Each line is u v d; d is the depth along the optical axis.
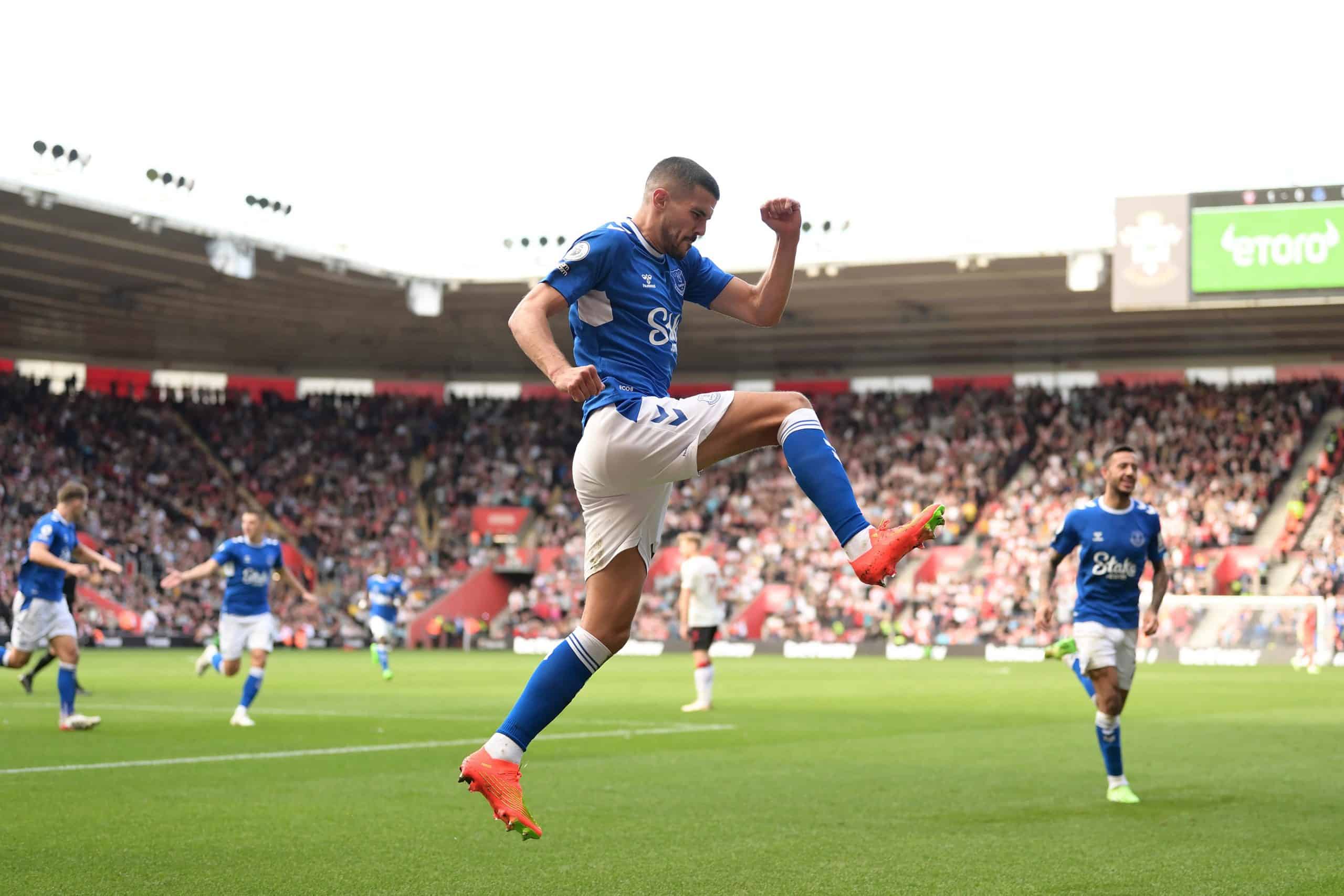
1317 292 28.88
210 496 45.47
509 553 46.12
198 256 34.38
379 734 13.96
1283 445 42.28
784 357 48.28
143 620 40.84
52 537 13.84
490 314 41.91
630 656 40.16
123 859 6.80
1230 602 35.72
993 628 39.38
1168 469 42.66
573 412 49.66
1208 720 16.48
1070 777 10.50
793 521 44.72
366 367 51.09
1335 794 9.48
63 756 11.62
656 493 4.97
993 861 6.81
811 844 7.36
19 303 39.59
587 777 10.38
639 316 4.91
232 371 50.16
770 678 26.95
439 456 49.03
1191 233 29.81
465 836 7.55
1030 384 47.94
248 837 7.47
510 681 25.03
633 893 5.99
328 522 46.31
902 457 45.91
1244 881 6.28
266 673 28.11
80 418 44.44
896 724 15.59
